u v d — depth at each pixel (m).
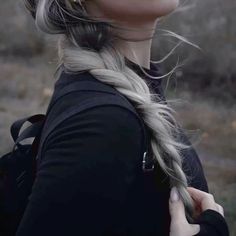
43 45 17.88
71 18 1.56
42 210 1.39
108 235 1.43
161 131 1.46
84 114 1.40
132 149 1.40
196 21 13.97
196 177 1.70
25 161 1.63
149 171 1.44
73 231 1.39
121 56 1.53
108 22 1.56
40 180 1.40
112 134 1.38
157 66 1.73
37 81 15.02
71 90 1.46
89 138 1.38
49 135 1.43
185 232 1.47
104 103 1.40
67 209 1.38
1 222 1.65
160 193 1.48
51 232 1.39
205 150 10.30
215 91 14.07
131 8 1.54
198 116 11.86
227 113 12.41
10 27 18.52
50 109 1.50
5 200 1.63
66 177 1.38
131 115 1.40
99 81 1.47
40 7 1.59
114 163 1.38
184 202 1.51
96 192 1.38
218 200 7.06
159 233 1.49
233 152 10.12
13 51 18.20
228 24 14.47
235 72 14.31
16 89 14.20
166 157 1.47
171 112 1.57
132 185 1.43
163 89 1.71
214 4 14.34
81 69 1.49
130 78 1.51
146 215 1.46
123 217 1.43
